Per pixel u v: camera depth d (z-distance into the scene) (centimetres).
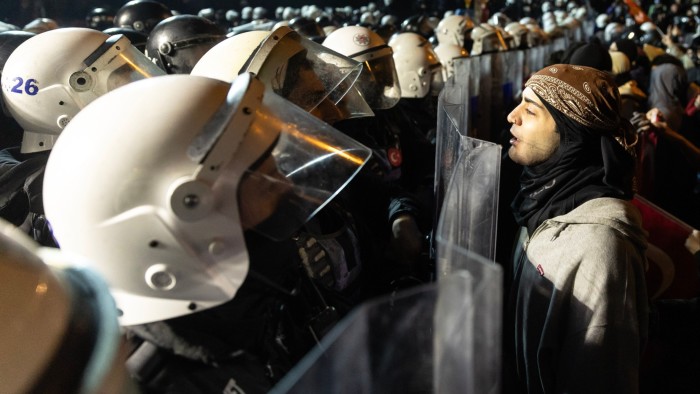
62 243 122
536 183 192
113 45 220
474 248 155
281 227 129
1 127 263
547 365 178
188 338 121
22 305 75
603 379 166
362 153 141
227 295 121
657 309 216
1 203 216
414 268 217
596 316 167
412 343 86
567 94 184
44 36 224
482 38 637
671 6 1648
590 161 187
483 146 161
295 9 1252
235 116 120
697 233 228
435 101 425
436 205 205
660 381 228
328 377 81
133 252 117
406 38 421
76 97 216
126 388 81
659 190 413
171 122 119
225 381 121
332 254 174
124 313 121
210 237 119
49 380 74
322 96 204
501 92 510
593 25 1481
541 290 180
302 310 145
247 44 219
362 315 82
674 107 581
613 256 169
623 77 534
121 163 117
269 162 126
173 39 290
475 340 87
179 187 115
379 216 233
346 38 338
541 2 1633
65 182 120
